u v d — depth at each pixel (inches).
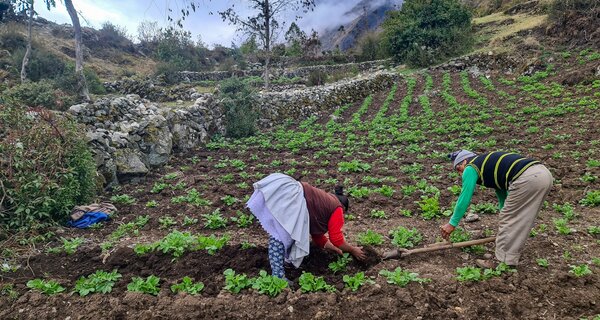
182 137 541.0
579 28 862.5
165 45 1320.1
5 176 276.7
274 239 187.5
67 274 216.2
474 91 756.6
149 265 216.7
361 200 321.1
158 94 860.6
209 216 284.7
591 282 182.7
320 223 193.8
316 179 403.2
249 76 1150.3
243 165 470.9
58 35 1259.2
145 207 332.8
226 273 193.6
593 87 647.1
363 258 205.8
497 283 183.9
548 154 418.6
